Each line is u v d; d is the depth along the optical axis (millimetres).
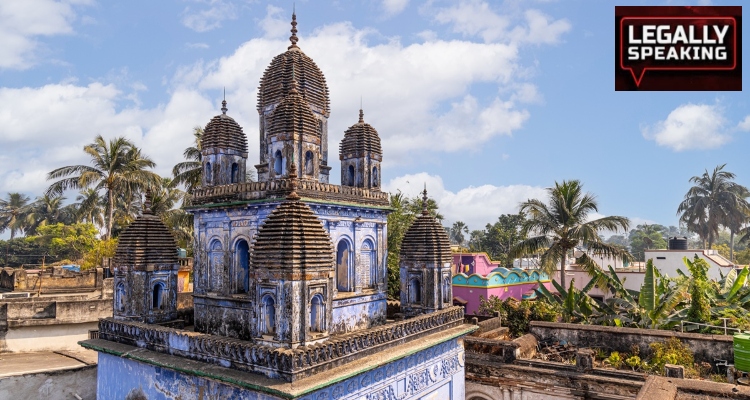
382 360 14742
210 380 14000
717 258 47438
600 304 32594
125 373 16531
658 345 21734
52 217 86875
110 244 45125
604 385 19219
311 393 12781
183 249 45938
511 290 41719
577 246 37844
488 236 84062
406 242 20422
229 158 19141
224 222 17438
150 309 18250
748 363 18984
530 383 20641
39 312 28359
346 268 17969
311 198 16297
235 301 16672
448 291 20172
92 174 41781
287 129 16281
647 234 104938
